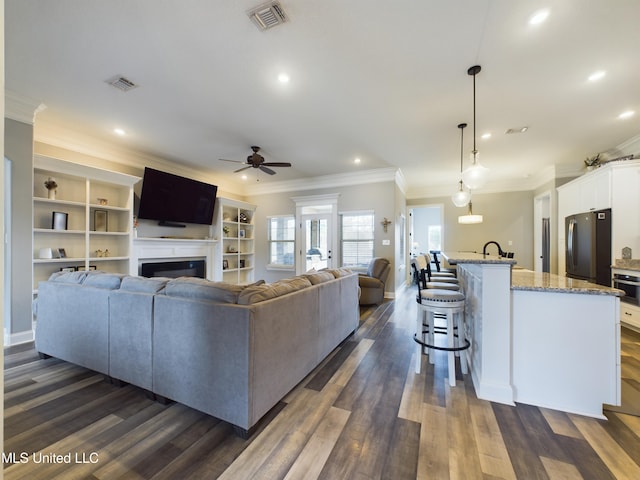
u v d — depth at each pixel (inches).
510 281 81.5
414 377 96.0
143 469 57.7
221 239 246.7
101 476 56.1
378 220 233.0
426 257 142.8
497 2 73.2
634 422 72.5
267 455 61.5
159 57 94.7
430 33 83.6
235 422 67.7
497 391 81.5
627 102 120.7
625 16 76.2
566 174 210.1
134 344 84.4
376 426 70.8
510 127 145.6
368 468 58.1
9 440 65.7
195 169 230.7
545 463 59.3
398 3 73.9
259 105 125.3
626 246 148.5
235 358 68.0
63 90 114.1
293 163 212.4
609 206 152.9
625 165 148.7
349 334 133.6
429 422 72.3
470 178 116.2
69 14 77.3
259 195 287.3
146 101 122.4
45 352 107.0
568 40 85.4
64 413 75.7
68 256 156.8
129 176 172.6
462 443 65.0
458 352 112.3
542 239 244.5
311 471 57.3
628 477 55.7
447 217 285.9
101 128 150.0
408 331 145.4
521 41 86.1
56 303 103.3
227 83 109.0
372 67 99.0
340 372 99.6
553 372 78.4
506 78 104.5
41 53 92.6
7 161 120.6
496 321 82.3
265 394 72.2
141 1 73.5
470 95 116.1
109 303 89.5
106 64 98.2
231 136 159.8
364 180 237.5
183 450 62.7
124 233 172.1
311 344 96.3
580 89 111.2
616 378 74.0
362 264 241.9
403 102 121.9
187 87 111.7
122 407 78.5
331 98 119.1
